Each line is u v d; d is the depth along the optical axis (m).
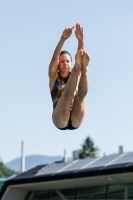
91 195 64.12
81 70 19.92
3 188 70.94
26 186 69.31
